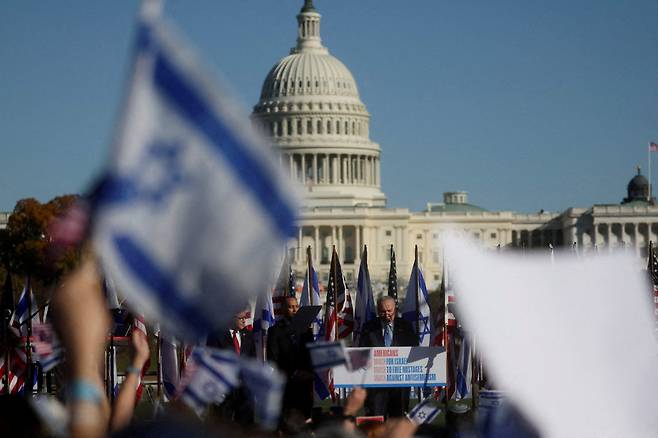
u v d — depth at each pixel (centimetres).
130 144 1677
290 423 3127
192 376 2353
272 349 5494
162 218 1688
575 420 2339
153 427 1889
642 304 2372
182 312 1695
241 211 1694
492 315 2358
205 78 1673
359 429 3231
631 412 2327
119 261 1684
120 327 6353
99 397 1794
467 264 2366
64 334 1700
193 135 1681
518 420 2352
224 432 1928
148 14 1662
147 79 1672
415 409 3844
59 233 1708
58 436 2125
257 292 1745
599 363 2348
